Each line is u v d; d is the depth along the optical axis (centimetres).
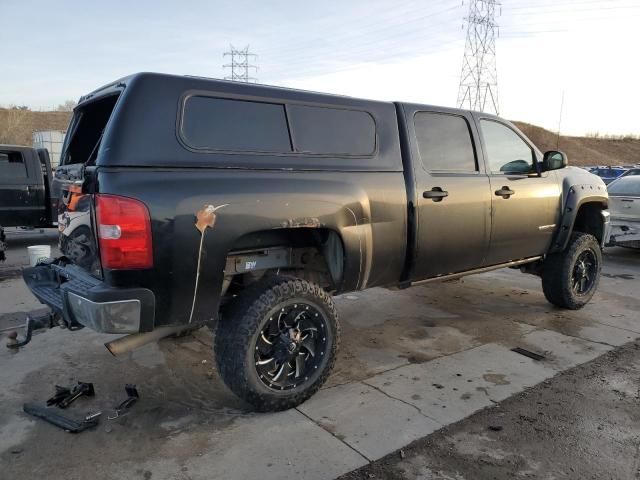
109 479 268
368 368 414
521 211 490
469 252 454
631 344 475
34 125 5031
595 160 5825
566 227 539
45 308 571
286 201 323
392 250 393
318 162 353
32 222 1021
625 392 377
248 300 322
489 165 471
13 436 307
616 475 277
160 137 291
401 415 337
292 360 339
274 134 338
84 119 410
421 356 441
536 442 308
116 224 270
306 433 313
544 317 555
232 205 302
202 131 308
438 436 313
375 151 388
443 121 441
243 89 328
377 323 532
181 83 304
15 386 375
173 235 283
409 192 400
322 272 389
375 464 283
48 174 1036
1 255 757
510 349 459
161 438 306
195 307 299
